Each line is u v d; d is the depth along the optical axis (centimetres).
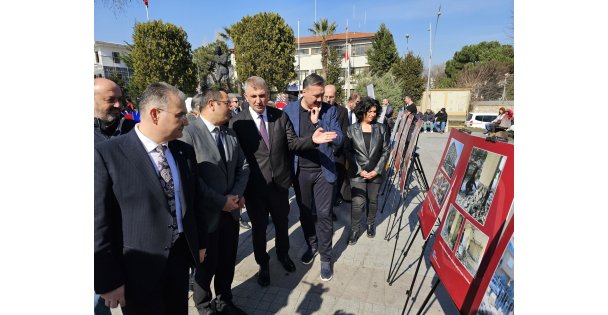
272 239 379
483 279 137
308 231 319
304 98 296
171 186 164
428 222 228
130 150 147
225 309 235
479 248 147
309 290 273
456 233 175
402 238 375
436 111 1997
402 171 387
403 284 280
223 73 1136
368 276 294
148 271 153
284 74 2259
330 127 297
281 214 282
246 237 384
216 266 229
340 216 450
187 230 168
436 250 196
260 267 279
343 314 242
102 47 3541
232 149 235
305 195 305
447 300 257
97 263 137
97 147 141
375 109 348
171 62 1973
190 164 177
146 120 153
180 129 157
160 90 150
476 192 163
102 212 138
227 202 204
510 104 2170
